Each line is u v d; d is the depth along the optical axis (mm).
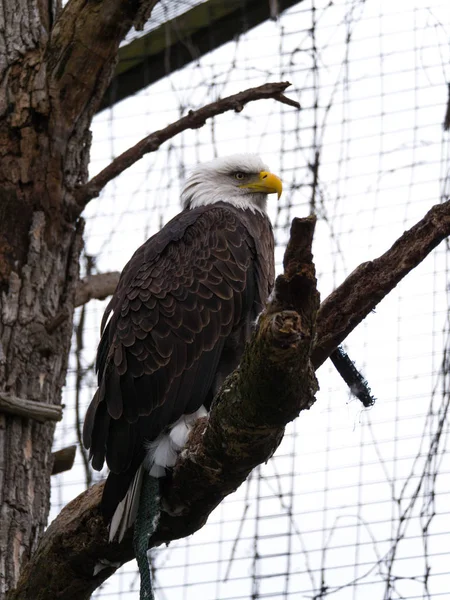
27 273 11141
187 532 8703
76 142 11812
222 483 8055
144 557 8148
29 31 12023
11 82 11750
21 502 10344
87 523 8609
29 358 10883
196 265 10086
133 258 10570
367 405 9094
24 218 11312
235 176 12258
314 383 7266
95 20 11891
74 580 8742
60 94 11758
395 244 7934
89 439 9477
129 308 9875
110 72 12109
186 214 10930
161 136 11609
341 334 8125
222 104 11578
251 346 7012
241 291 10125
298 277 6625
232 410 7398
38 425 10781
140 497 8641
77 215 11594
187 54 14828
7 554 10031
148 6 12016
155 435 9234
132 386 9484
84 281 12633
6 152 11484
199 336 9781
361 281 7992
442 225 7770
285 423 7387
